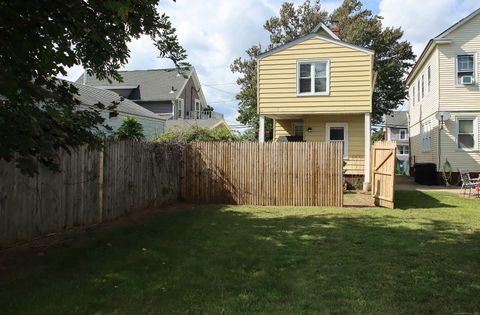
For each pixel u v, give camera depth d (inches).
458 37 729.6
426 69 850.1
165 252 227.5
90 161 307.1
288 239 262.8
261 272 192.4
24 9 163.6
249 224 316.2
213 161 457.7
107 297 159.5
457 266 199.6
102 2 168.7
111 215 335.0
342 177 429.4
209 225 310.2
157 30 230.1
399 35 1228.5
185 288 170.1
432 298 157.9
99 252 225.0
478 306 149.9
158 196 418.9
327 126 665.0
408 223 322.3
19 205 244.4
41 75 181.0
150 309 148.5
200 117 1457.9
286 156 440.8
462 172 580.7
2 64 167.9
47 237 261.6
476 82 722.8
